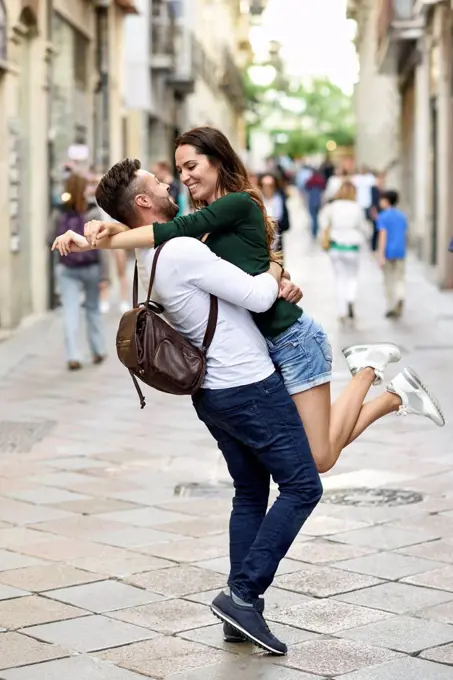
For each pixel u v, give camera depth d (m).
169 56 57.66
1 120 28.73
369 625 8.90
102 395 20.23
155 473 14.41
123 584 9.95
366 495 13.12
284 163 117.44
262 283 8.06
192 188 8.41
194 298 8.09
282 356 8.31
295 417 8.26
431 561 10.56
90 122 42.12
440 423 9.03
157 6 56.53
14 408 19.02
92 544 11.21
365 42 90.06
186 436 16.78
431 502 12.78
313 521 11.97
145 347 8.02
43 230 33.03
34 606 9.37
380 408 8.90
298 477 8.24
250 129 150.25
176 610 9.29
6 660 8.18
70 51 38.25
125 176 8.21
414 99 55.59
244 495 8.70
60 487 13.68
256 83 140.75
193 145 8.35
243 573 8.27
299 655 8.29
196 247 8.00
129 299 35.38
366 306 33.22
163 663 8.14
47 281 33.34
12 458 15.35
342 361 23.20
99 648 8.44
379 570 10.30
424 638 8.61
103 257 23.16
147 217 8.24
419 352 24.30
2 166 28.73
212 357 8.17
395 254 29.97
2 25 28.27
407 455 15.26
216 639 8.63
